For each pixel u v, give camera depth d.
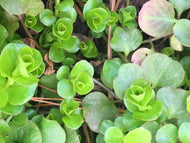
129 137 0.11
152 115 0.11
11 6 0.10
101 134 0.12
